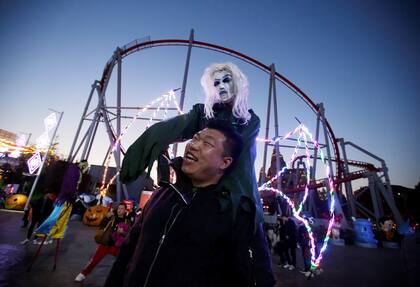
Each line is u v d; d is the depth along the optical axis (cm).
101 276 580
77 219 1678
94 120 2178
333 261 1243
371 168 3500
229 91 193
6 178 2045
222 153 151
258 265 134
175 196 155
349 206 3388
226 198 143
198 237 134
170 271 130
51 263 627
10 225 1077
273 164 4775
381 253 1816
